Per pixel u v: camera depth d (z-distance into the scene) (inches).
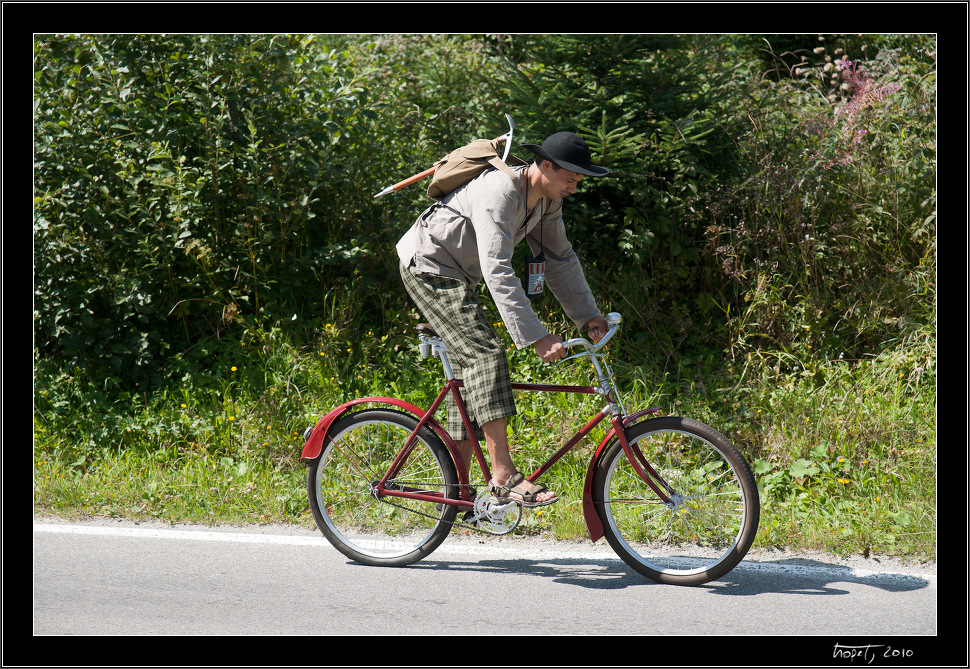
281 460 205.5
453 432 155.5
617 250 247.4
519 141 234.5
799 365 231.9
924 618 130.0
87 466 211.3
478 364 144.9
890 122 255.4
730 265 238.1
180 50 241.0
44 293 230.1
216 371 236.8
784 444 198.7
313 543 165.8
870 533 162.1
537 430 206.5
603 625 128.5
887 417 201.2
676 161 234.1
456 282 146.9
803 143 250.5
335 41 311.7
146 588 142.4
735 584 143.6
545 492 144.5
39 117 233.6
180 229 232.8
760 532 163.0
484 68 289.7
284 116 247.4
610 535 149.3
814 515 173.2
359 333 249.1
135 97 240.5
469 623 129.6
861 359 230.8
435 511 159.2
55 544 163.9
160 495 189.5
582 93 235.0
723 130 242.8
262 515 179.8
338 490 164.2
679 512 153.3
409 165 262.8
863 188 247.0
